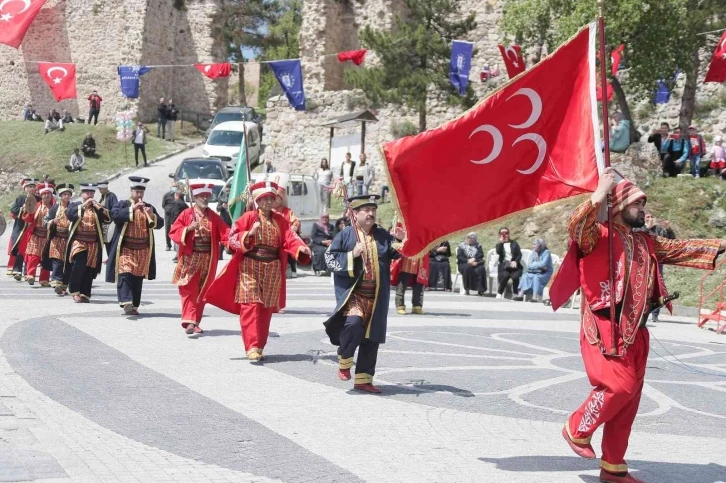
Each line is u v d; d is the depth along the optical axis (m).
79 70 57.19
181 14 57.81
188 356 12.25
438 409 9.61
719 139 30.39
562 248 28.25
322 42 47.75
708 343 16.80
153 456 7.42
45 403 9.12
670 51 31.81
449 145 7.95
